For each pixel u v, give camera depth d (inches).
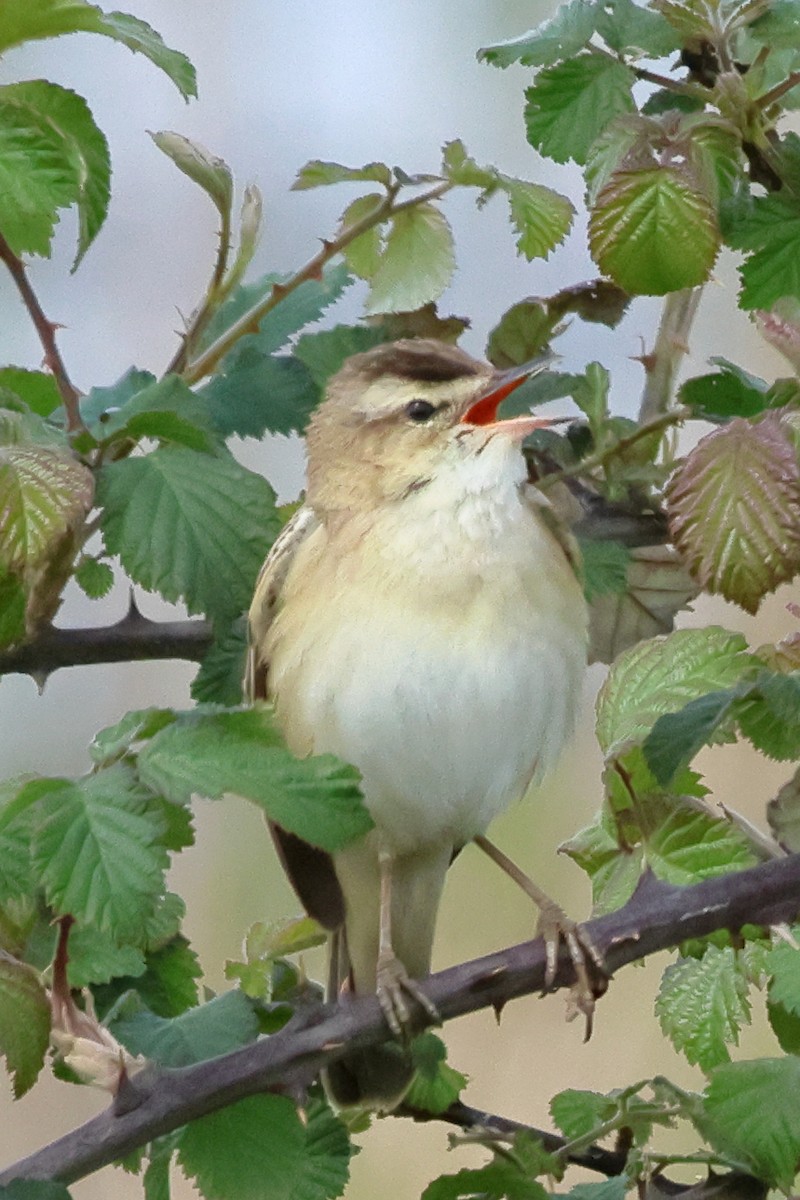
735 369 283.0
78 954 238.8
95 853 177.3
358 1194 456.8
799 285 242.8
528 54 251.1
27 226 234.5
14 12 217.2
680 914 212.5
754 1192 232.4
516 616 275.0
